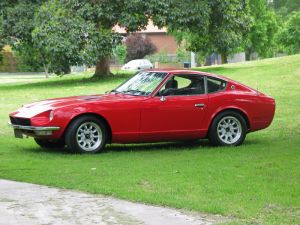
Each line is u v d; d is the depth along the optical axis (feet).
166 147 40.70
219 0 97.50
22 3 94.94
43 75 192.75
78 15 90.22
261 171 30.45
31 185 28.17
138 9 92.68
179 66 220.64
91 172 30.91
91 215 22.62
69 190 26.94
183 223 21.26
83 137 36.91
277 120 52.47
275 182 27.71
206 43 108.68
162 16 92.53
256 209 22.85
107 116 36.78
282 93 70.38
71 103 36.73
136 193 25.67
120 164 33.42
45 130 35.91
